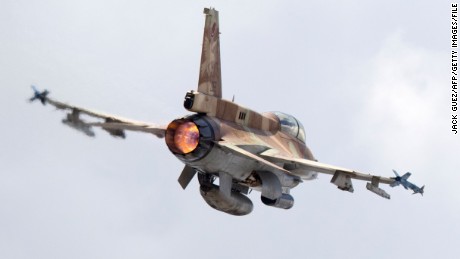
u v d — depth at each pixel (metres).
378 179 73.44
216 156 71.94
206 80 71.38
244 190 80.38
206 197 76.38
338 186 74.25
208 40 71.38
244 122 76.31
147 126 73.44
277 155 74.50
